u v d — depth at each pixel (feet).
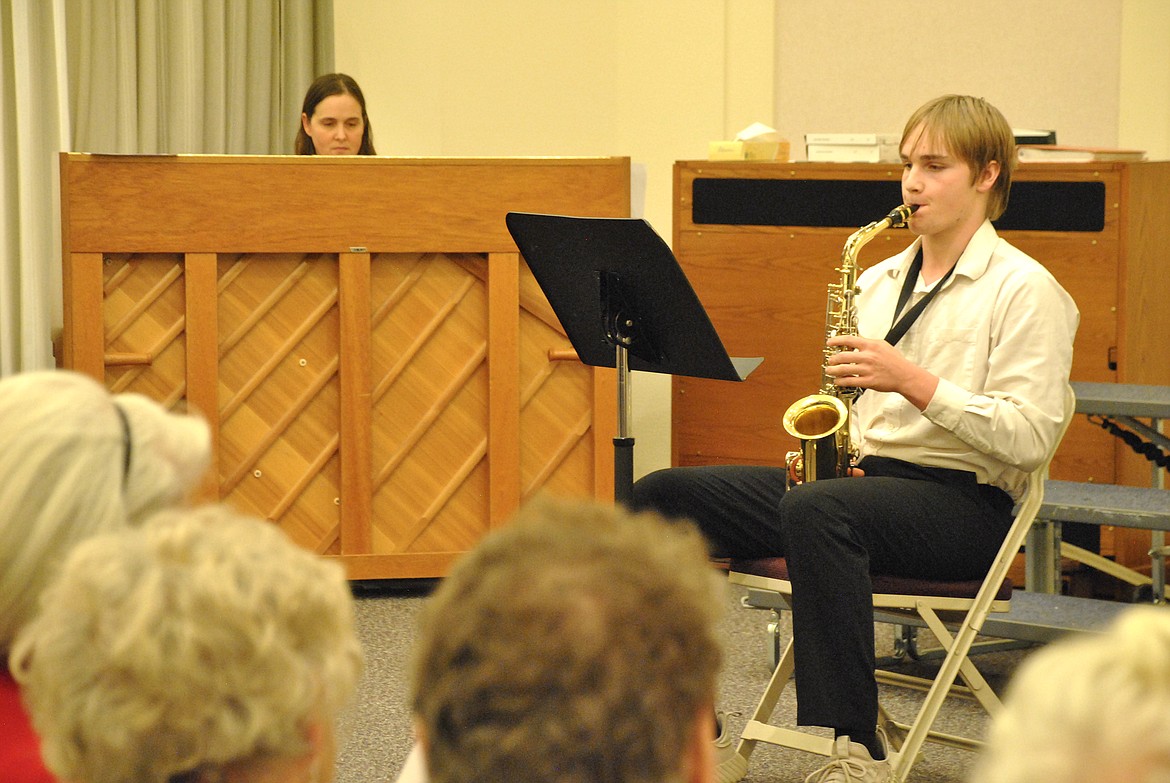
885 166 19.70
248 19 24.91
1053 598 14.62
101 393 5.48
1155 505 16.03
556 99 26.76
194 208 17.19
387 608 17.83
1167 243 19.74
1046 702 3.05
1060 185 19.48
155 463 5.45
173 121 24.06
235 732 4.02
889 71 26.50
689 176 20.24
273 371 17.69
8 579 5.05
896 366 11.72
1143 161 19.65
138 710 4.00
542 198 17.69
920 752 12.79
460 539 18.20
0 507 5.07
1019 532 11.73
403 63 26.22
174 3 23.90
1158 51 25.18
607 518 3.82
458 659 3.55
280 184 17.31
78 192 17.01
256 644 4.03
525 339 18.11
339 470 17.89
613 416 18.25
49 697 4.14
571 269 11.96
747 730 12.48
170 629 4.00
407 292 17.87
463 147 26.48
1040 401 11.79
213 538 4.28
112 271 17.30
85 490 5.13
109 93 23.21
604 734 3.42
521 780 3.45
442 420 18.06
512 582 3.56
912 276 13.05
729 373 11.75
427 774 3.73
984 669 16.25
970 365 12.30
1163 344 19.98
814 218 19.89
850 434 12.90
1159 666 2.99
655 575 3.59
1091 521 15.96
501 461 18.06
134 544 4.27
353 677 4.48
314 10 25.79
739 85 26.73
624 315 11.92
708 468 13.03
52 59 22.39
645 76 26.76
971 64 26.18
